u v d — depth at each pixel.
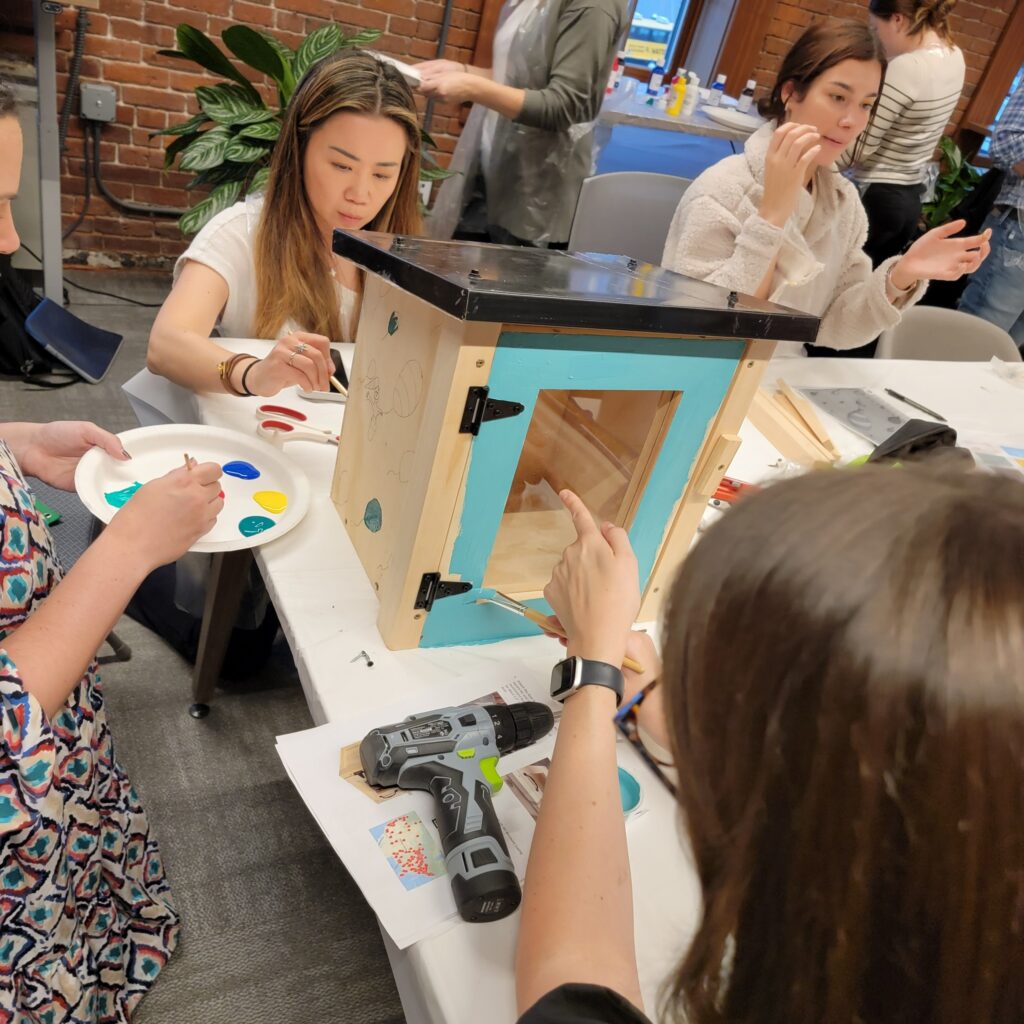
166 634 1.61
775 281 1.80
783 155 1.62
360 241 0.79
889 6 2.29
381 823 0.66
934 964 0.33
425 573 0.79
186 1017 1.10
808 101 1.73
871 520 0.33
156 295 3.24
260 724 1.53
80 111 3.03
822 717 0.31
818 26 1.73
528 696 0.81
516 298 0.63
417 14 3.34
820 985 0.35
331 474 1.11
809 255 1.75
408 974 0.59
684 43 4.39
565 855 0.53
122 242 3.35
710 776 0.37
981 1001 0.33
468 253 0.83
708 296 0.80
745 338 0.76
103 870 0.98
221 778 1.42
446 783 0.67
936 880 0.31
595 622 0.66
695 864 0.41
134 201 3.30
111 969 1.02
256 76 3.24
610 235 2.44
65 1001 0.85
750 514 0.36
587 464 0.91
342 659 0.81
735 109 3.98
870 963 0.34
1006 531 0.31
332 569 0.93
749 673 0.33
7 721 0.61
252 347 1.41
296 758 0.70
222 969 1.16
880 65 1.69
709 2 4.24
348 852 0.64
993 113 4.89
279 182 1.36
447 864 0.63
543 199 2.59
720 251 1.84
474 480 0.74
